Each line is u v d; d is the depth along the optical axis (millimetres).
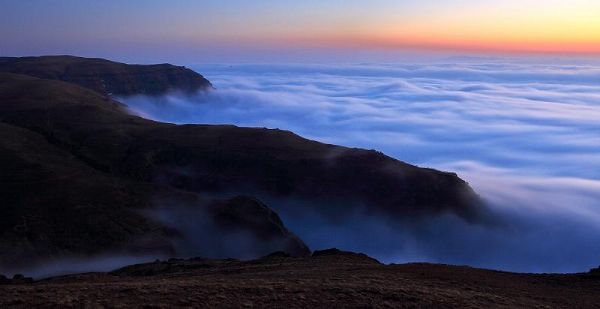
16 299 12242
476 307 12719
